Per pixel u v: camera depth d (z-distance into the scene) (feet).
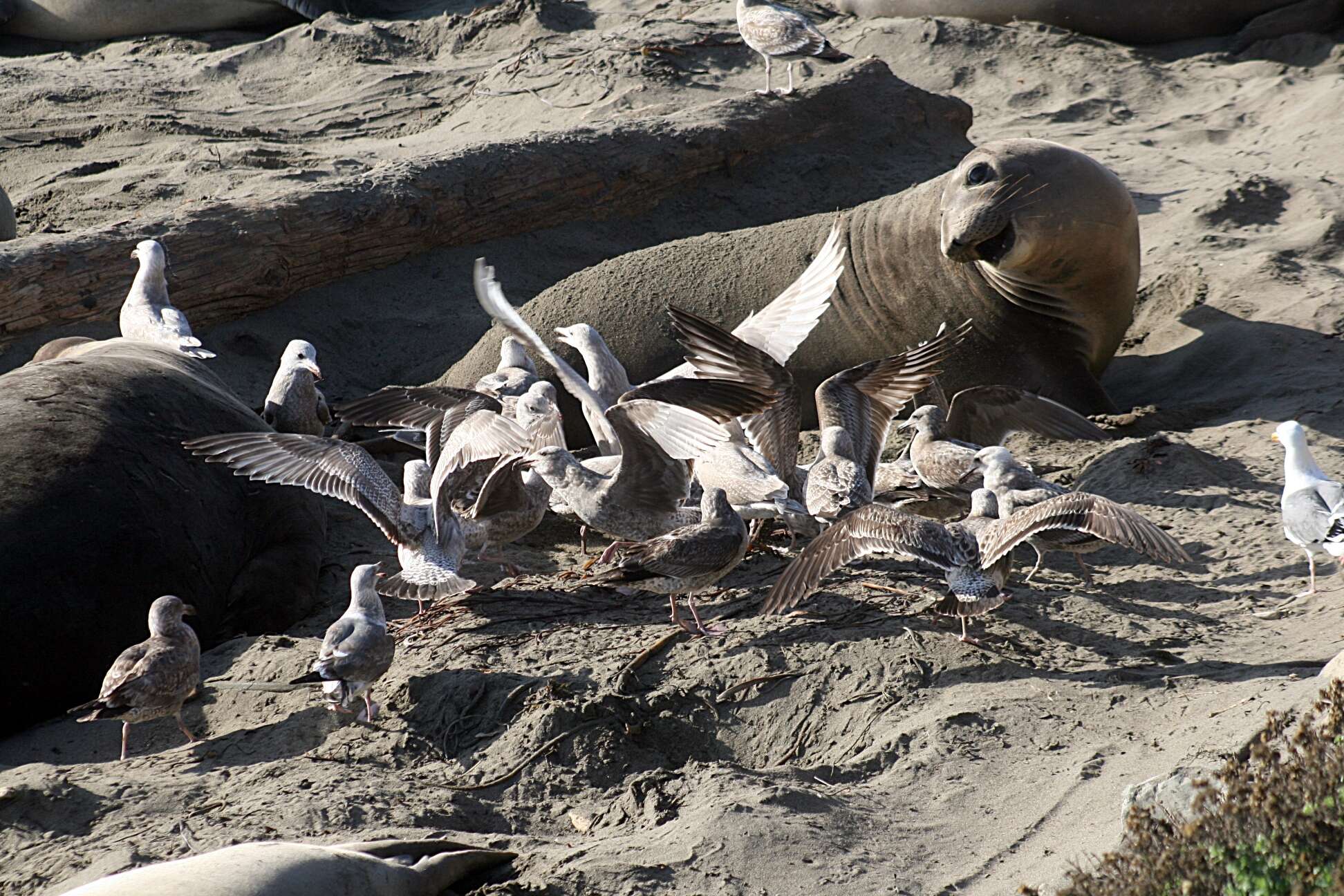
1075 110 100.42
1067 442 52.65
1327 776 24.26
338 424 56.49
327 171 82.48
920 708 33.47
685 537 35.14
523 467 39.88
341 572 45.37
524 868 27.76
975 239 54.34
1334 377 55.67
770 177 83.87
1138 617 38.32
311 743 33.55
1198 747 29.43
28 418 39.52
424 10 129.08
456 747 33.35
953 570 33.65
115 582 37.35
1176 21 109.81
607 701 33.83
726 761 33.01
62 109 101.24
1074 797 29.09
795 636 36.88
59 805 29.81
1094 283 56.29
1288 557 41.91
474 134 94.58
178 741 34.94
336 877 24.67
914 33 111.24
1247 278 66.80
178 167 83.30
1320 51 104.94
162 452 40.83
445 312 68.33
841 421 41.93
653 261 61.87
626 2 123.65
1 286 56.59
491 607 40.14
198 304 62.59
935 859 27.89
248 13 125.08
